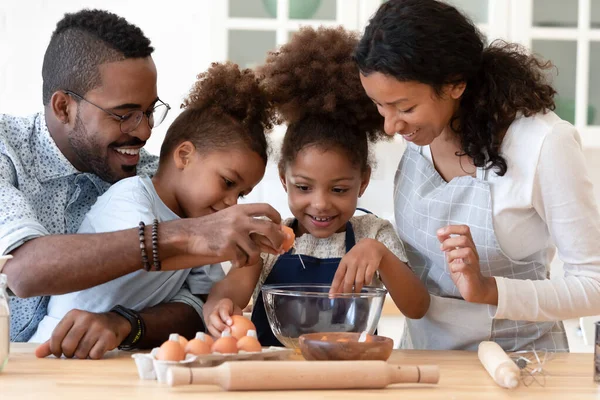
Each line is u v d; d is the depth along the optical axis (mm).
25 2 3402
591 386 1140
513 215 1557
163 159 1710
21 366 1235
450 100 1498
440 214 1621
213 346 1191
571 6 3117
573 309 1444
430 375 1092
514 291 1425
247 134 1676
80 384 1087
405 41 1398
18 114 3402
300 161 1680
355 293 1369
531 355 1400
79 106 1649
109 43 1637
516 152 1528
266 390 1049
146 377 1130
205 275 1698
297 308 1318
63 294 1433
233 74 1729
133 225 1503
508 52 1562
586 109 3129
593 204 1505
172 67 3428
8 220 1418
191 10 3426
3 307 1175
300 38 1786
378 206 3465
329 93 1691
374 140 1818
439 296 1692
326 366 1060
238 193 1704
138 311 1482
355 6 3102
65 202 1731
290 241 1367
